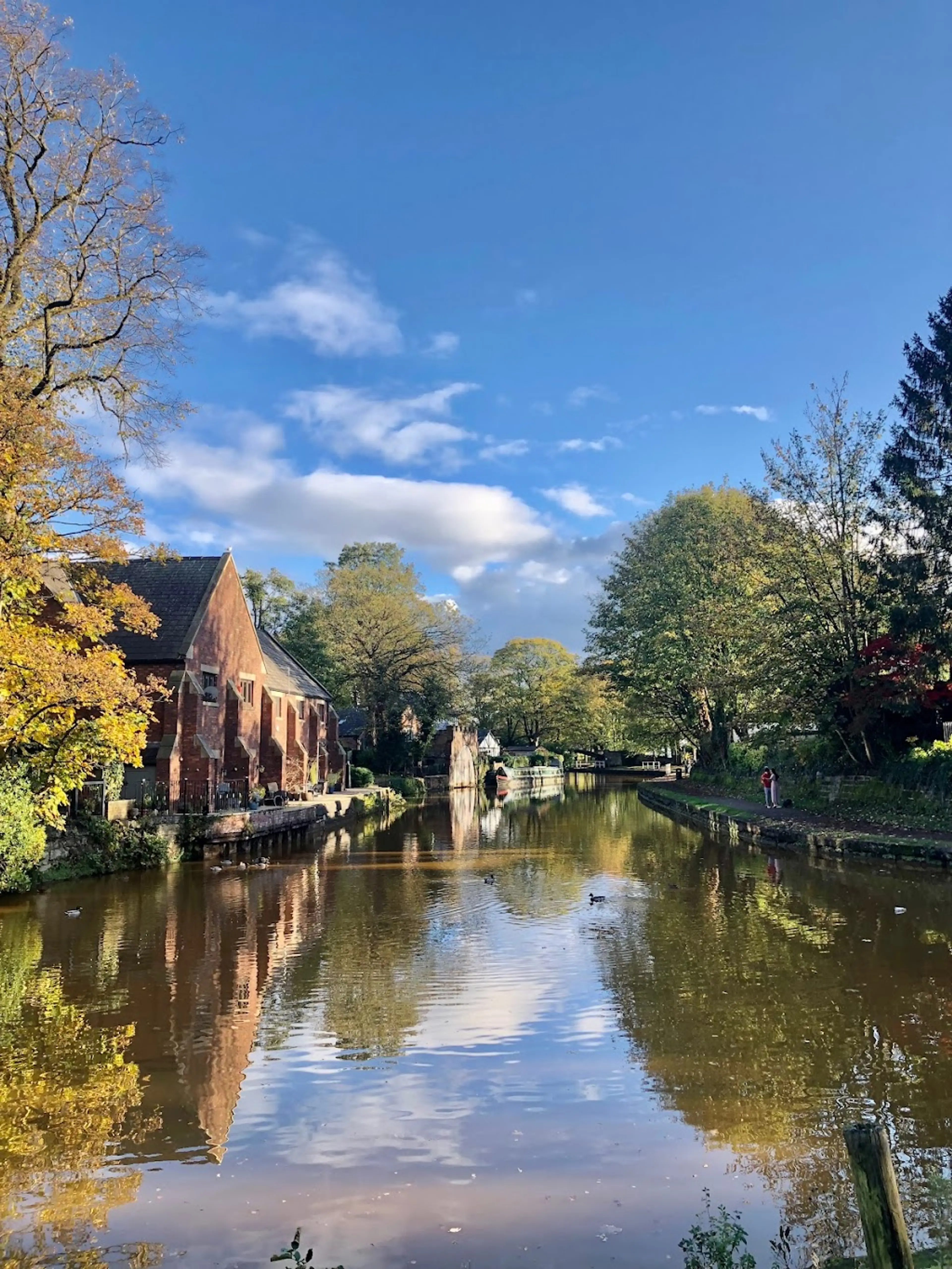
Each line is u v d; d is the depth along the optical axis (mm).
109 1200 6352
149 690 20453
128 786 29203
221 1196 6371
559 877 21734
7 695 16906
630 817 41375
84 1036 9891
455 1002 11031
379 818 42656
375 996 11320
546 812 45781
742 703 44000
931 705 27141
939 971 11727
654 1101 7867
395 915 16938
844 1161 6730
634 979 11781
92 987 11898
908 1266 3807
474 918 16438
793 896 17734
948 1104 7621
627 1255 5508
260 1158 6965
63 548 17859
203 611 31906
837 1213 5992
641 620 48281
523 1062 8883
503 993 11391
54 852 21375
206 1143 7219
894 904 16453
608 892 19219
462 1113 7719
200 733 30703
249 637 37906
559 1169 6695
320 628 60562
